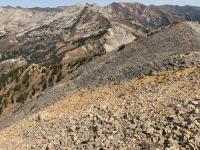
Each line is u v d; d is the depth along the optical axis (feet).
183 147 56.39
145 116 73.46
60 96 220.43
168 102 80.53
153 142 60.64
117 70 193.77
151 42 241.35
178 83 107.76
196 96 80.07
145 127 66.74
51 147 74.69
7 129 122.31
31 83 476.95
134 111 79.71
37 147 78.54
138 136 64.34
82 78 241.55
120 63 222.07
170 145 57.06
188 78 113.80
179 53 175.32
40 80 465.88
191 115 66.28
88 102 128.57
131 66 187.62
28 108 257.55
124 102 93.56
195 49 198.08
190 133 59.52
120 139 66.18
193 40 216.33
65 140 75.72
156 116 71.56
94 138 70.90
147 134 63.98
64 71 457.68
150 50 224.33
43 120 104.22
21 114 250.37
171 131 62.23
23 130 102.32
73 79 254.47
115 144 64.34
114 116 79.71
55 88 256.32
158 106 79.20
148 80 137.90
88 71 251.60
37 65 519.60
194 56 152.35
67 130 83.56
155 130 64.18
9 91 480.23
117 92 137.59
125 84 149.59
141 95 98.37
